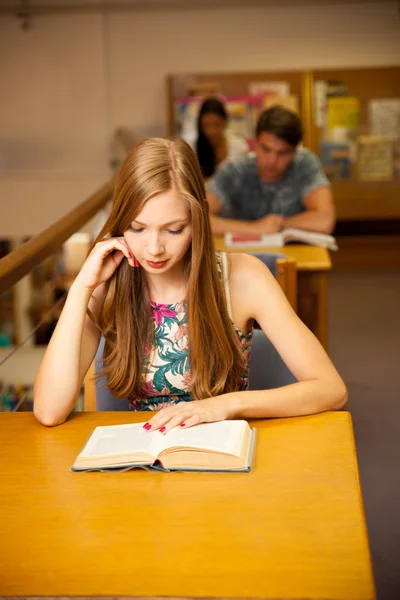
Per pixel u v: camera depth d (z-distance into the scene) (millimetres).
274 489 1200
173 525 1107
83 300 1547
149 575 990
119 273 1599
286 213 3855
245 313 1656
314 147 5875
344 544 1043
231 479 1238
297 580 968
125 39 6164
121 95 6242
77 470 1285
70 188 6254
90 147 6324
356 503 1149
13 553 1054
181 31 6133
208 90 5836
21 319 7289
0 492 1227
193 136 5852
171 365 1638
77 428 1472
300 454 1318
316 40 6094
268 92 5820
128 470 1284
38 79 6242
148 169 1417
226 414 1407
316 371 1559
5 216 6324
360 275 5746
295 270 2906
